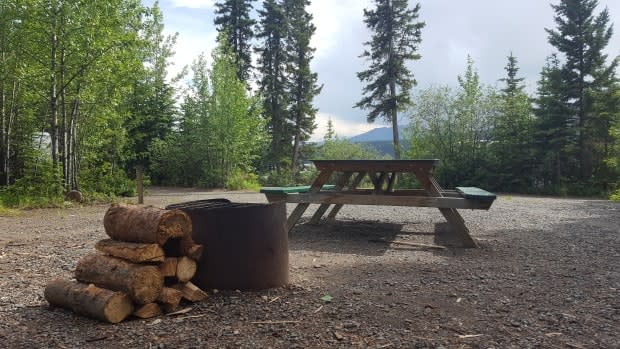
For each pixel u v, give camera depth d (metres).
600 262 5.11
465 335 2.95
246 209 3.85
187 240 3.64
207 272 3.81
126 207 3.70
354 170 6.55
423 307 3.51
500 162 22.73
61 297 3.46
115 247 3.47
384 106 30.28
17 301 3.75
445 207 6.04
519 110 23.42
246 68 34.50
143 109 23.11
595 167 23.67
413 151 24.64
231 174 23.56
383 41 30.34
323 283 4.19
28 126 14.23
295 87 35.53
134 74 14.27
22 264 5.09
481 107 23.52
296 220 7.08
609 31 23.48
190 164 24.12
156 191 19.81
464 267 4.87
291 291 3.90
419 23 30.20
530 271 4.67
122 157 18.09
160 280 3.39
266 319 3.25
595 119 23.44
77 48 12.40
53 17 12.08
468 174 22.95
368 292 3.89
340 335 2.95
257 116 24.98
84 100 13.66
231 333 3.00
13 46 12.49
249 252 3.85
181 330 3.07
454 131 23.73
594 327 3.08
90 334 3.01
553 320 3.21
